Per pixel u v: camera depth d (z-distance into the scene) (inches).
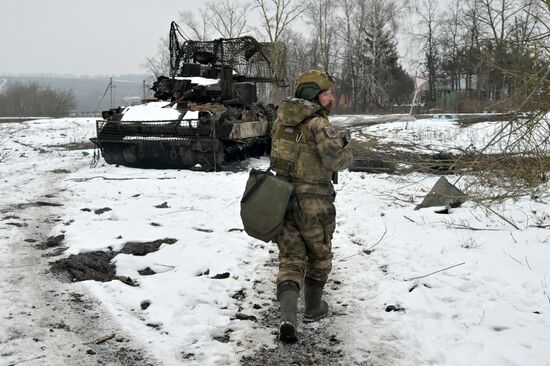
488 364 135.0
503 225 272.5
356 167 508.1
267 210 151.6
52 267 217.5
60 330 159.9
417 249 234.4
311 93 158.1
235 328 163.8
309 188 155.7
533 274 196.5
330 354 147.9
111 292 189.0
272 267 221.8
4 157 633.0
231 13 1804.9
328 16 2060.8
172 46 661.3
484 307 170.7
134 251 238.1
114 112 553.3
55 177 469.1
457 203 318.3
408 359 142.6
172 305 177.2
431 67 1851.6
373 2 2020.2
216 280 200.7
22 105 2994.6
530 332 150.9
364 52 2084.2
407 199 357.1
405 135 849.5
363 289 194.9
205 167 522.6
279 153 157.9
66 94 3238.2
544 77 238.7
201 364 141.6
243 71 664.4
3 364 138.3
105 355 145.9
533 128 260.8
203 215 307.4
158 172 501.4
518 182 327.3
